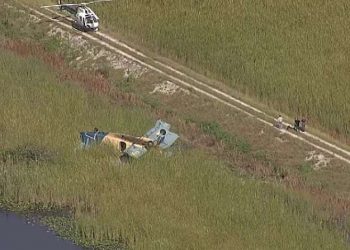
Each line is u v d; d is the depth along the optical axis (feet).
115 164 568.41
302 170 623.36
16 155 579.89
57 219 527.81
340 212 559.38
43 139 592.60
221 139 651.25
